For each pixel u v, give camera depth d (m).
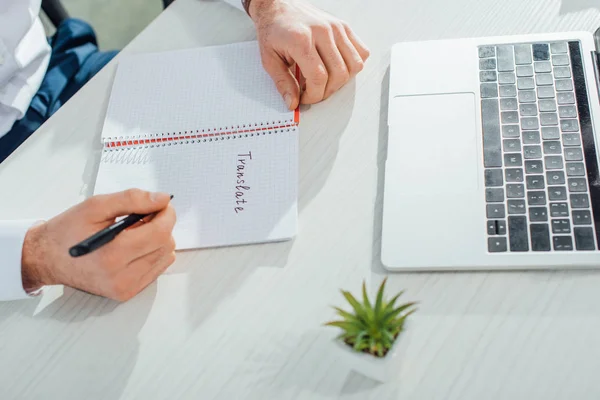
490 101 0.70
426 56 0.76
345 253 0.65
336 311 0.61
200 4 0.91
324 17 0.78
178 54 0.85
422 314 0.60
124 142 0.77
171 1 1.06
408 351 0.58
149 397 0.60
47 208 0.74
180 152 0.75
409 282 0.62
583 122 0.66
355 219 0.67
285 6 0.80
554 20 0.77
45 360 0.63
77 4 1.76
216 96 0.79
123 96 0.82
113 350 0.63
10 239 0.67
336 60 0.75
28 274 0.67
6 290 0.66
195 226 0.69
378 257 0.64
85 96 0.84
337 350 0.55
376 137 0.73
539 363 0.56
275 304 0.63
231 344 0.61
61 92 1.02
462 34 0.79
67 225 0.65
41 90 1.01
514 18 0.79
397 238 0.63
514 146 0.66
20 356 0.64
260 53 0.80
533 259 0.60
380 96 0.76
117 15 1.73
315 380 0.58
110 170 0.75
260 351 0.60
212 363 0.60
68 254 0.64
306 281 0.64
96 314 0.66
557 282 0.60
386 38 0.81
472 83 0.72
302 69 0.75
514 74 0.72
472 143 0.67
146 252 0.64
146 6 1.74
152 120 0.78
